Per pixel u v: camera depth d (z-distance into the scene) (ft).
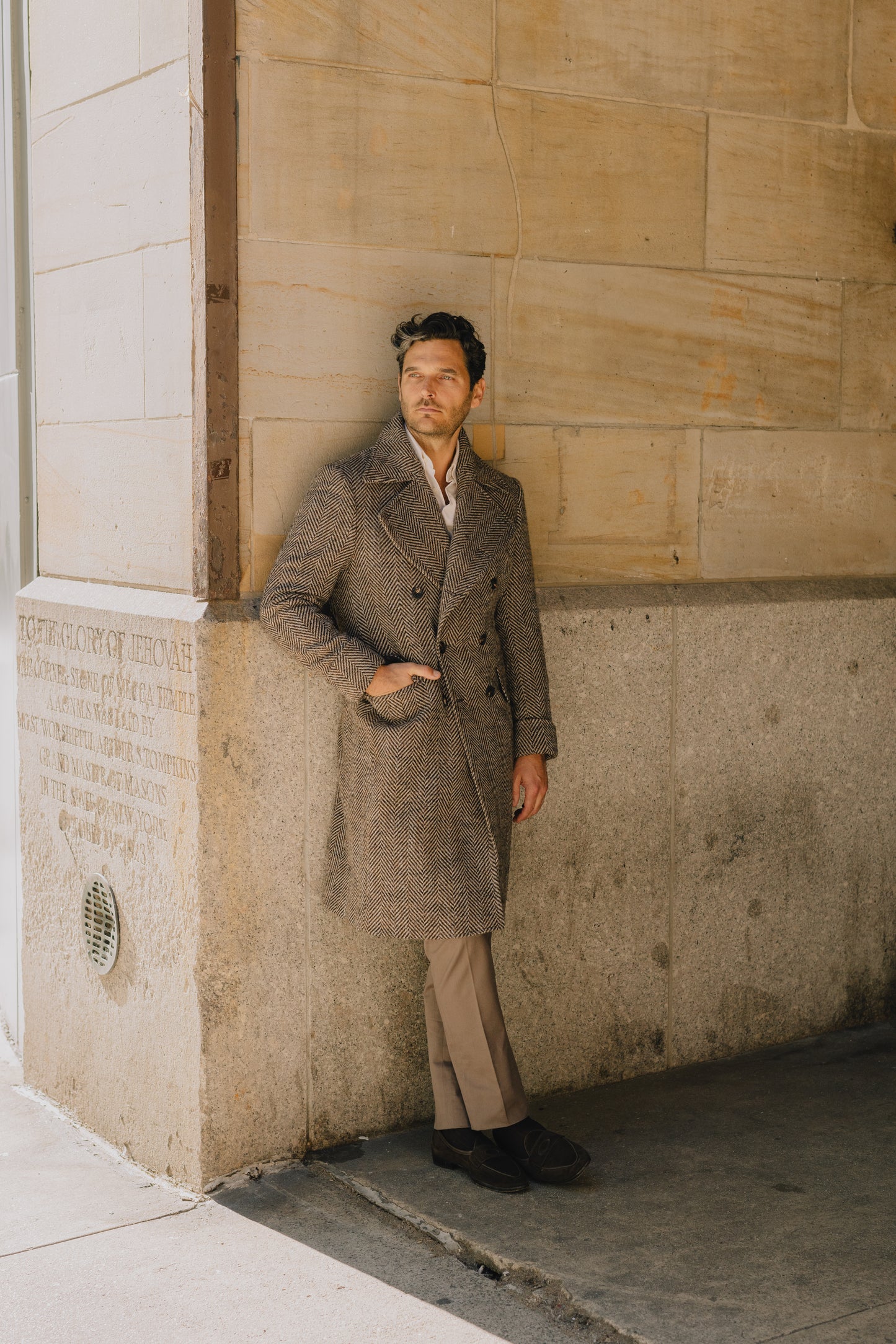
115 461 12.87
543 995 13.26
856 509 14.96
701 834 14.03
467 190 12.31
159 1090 12.26
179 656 11.59
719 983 14.30
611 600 13.29
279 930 11.85
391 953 12.40
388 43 11.82
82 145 13.12
